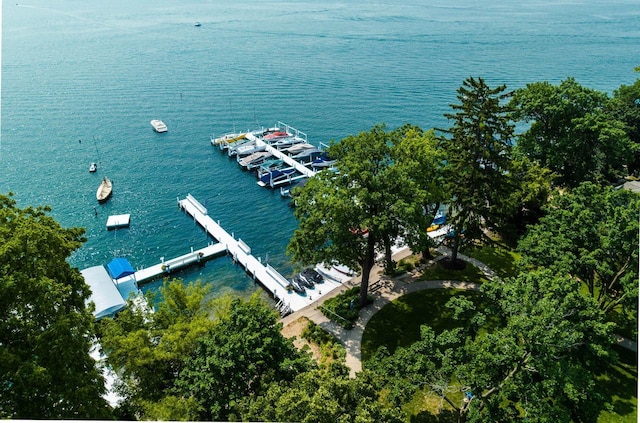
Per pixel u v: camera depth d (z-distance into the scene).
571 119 46.44
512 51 146.88
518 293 22.61
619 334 31.81
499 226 41.50
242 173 75.88
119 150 83.06
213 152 83.62
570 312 21.11
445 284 39.12
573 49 147.38
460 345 27.22
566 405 21.11
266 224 60.69
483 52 147.00
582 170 48.56
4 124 93.62
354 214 32.38
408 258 43.53
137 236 57.19
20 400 18.36
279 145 84.38
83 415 19.19
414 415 26.81
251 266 49.19
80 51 154.12
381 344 32.81
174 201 66.12
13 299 18.86
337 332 34.34
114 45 164.62
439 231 50.72
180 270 49.62
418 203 33.84
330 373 19.94
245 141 85.31
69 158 79.31
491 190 37.91
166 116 100.25
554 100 46.97
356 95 111.50
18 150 81.81
